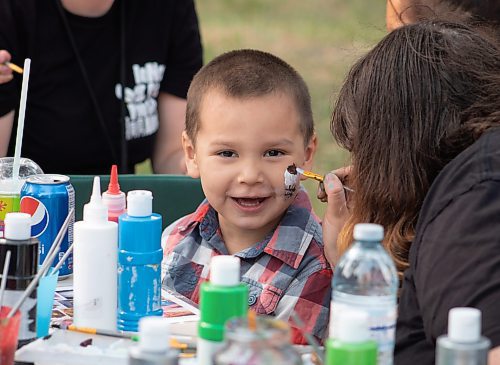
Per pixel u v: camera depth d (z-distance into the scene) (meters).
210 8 18.73
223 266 2.51
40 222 3.51
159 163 5.73
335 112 3.20
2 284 2.73
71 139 5.37
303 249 3.67
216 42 16.12
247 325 2.16
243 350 2.11
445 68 2.96
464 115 2.92
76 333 2.90
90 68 5.34
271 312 3.62
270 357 2.10
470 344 2.12
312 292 3.60
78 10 5.23
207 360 2.50
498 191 2.59
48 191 3.51
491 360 2.40
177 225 3.99
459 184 2.67
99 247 2.99
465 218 2.59
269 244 3.68
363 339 2.17
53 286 2.97
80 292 3.01
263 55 3.81
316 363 2.70
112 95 5.40
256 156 3.61
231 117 3.60
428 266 2.62
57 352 2.72
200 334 2.51
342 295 2.48
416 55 2.99
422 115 2.93
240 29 17.16
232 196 3.66
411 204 2.95
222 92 3.62
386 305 2.46
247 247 3.79
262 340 2.11
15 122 5.36
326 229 3.46
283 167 3.64
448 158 2.92
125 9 5.37
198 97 3.73
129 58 5.40
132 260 3.09
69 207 3.59
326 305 3.60
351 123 3.11
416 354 2.77
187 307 3.31
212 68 3.75
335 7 18.80
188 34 5.62
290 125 3.64
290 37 16.66
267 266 3.69
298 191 3.76
